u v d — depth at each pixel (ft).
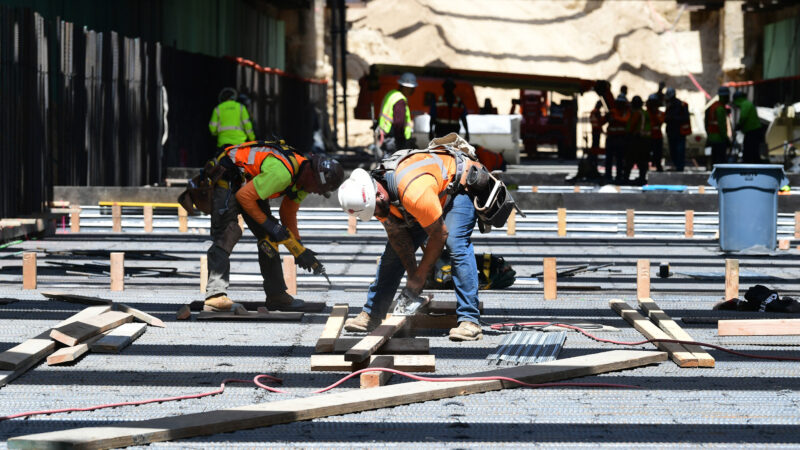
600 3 277.44
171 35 134.92
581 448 21.68
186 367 29.55
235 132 89.45
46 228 69.72
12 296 42.63
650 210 75.46
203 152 116.67
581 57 270.05
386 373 27.61
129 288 45.37
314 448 21.65
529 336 34.09
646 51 270.87
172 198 78.18
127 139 92.58
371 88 157.58
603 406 25.27
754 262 57.57
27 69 69.67
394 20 256.52
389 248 33.83
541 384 27.43
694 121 157.79
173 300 42.34
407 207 30.27
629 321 37.37
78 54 82.12
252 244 65.46
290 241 35.78
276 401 24.79
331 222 73.56
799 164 121.49
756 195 60.80
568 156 187.52
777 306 39.37
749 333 34.12
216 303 38.01
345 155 178.70
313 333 35.09
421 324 35.96
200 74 114.73
